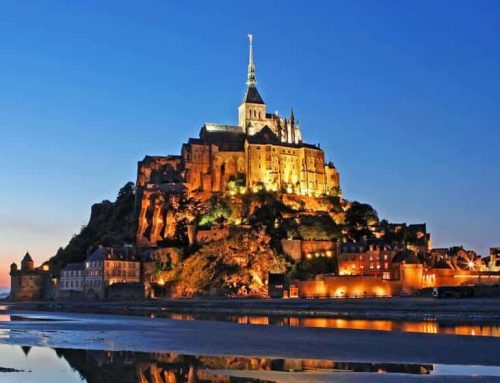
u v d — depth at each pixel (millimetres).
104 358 57094
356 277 175625
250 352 60844
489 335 73750
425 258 192125
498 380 44969
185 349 63625
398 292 171750
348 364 52625
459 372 48406
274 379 46000
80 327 95188
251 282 191125
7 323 106500
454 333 76875
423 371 48906
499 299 134250
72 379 46188
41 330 89312
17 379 46281
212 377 46969
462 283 180375
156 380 45875
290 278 189500
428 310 117250
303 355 58250
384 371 49125
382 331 80750
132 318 122625
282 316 123500
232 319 116000
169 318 121812
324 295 176250
